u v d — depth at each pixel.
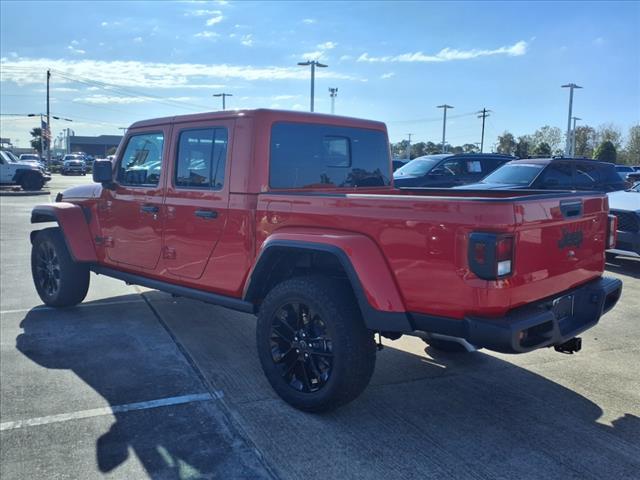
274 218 3.98
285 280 3.94
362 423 3.64
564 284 3.62
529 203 3.15
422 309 3.28
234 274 4.30
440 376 4.46
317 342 3.72
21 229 12.87
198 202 4.51
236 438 3.42
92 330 5.46
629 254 8.27
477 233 3.01
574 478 3.04
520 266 3.12
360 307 3.41
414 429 3.57
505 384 4.31
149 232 5.04
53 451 3.23
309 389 3.76
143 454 3.21
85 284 6.12
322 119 4.68
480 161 14.68
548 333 3.27
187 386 4.16
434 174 14.13
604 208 4.10
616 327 5.80
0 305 6.38
